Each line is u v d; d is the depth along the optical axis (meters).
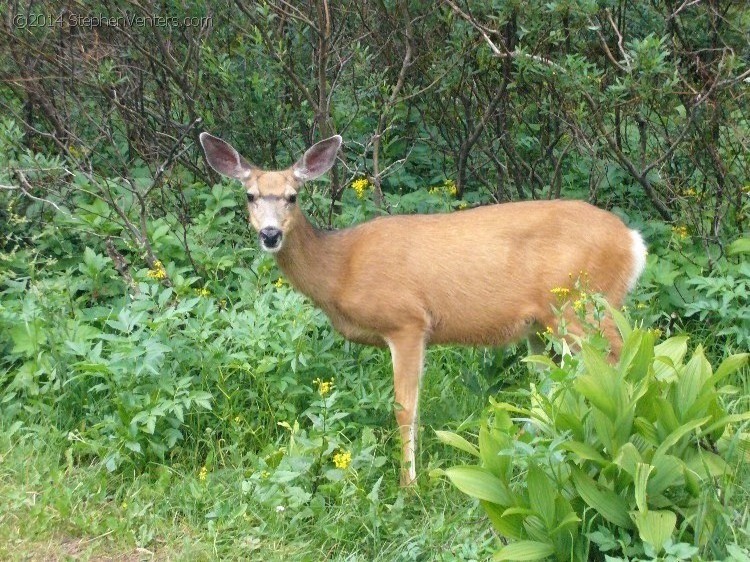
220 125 8.77
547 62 8.06
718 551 6.44
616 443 6.51
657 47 7.84
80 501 6.98
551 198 8.61
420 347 7.54
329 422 7.07
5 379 7.51
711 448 6.66
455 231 7.57
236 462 7.18
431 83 8.64
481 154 8.99
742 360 6.61
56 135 8.74
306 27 8.70
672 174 8.57
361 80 8.79
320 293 7.59
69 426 7.37
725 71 8.16
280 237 7.50
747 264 7.81
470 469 6.56
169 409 7.16
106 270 8.07
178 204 8.70
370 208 8.47
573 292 7.52
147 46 8.74
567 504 6.49
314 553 6.84
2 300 7.96
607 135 8.21
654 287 7.96
